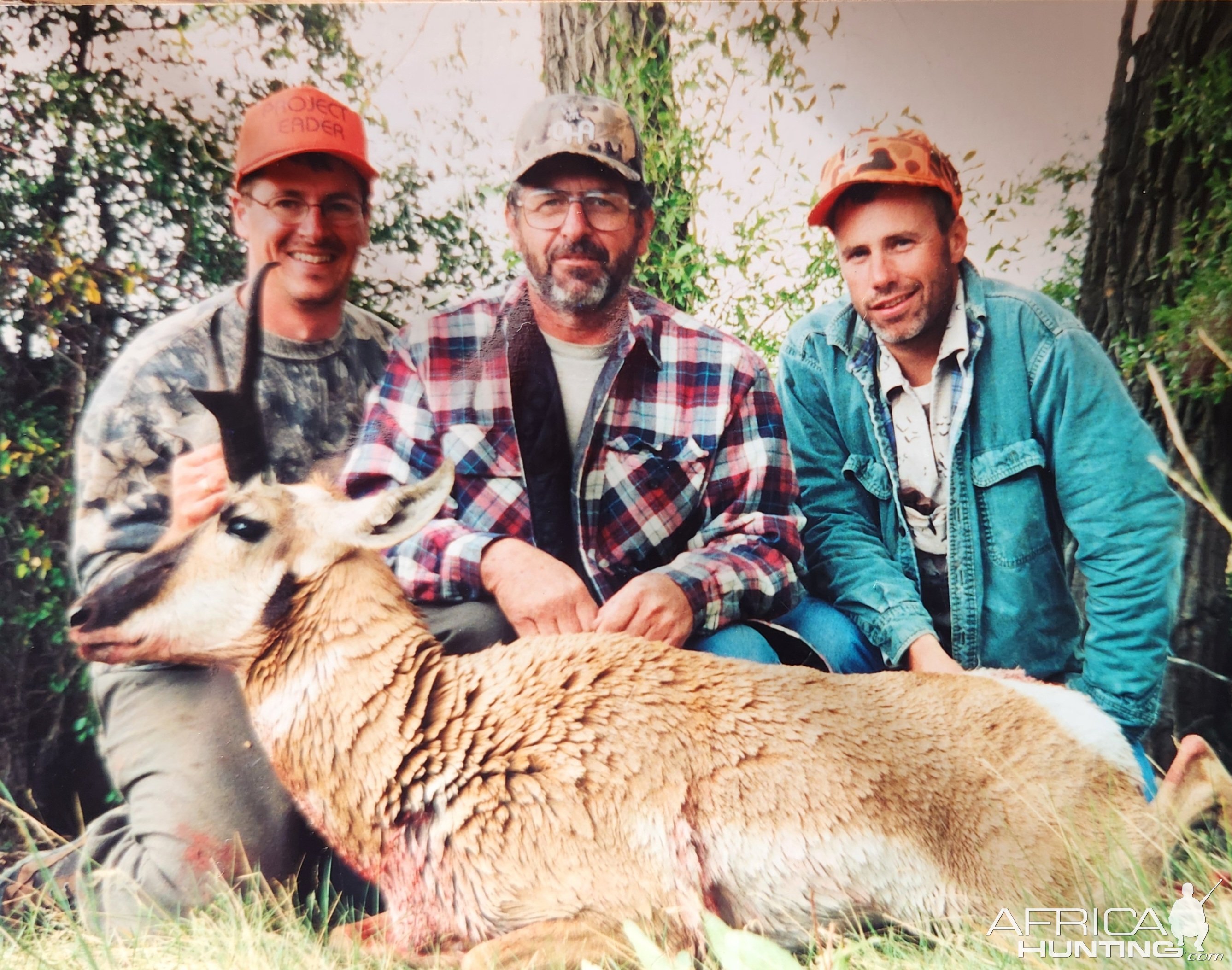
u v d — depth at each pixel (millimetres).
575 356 2951
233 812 2725
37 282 2967
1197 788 2801
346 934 2568
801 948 2410
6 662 2898
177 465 2896
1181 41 3129
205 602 2430
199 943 2639
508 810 2324
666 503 2949
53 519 2949
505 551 2830
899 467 3053
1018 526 3031
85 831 2863
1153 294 3143
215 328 2953
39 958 2621
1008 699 2643
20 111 2986
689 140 3078
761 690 2484
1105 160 3119
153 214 2980
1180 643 3145
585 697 2400
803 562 3016
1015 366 3033
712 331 3018
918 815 2469
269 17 2992
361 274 2955
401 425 2902
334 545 2455
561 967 2262
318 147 2949
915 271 3031
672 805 2342
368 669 2410
